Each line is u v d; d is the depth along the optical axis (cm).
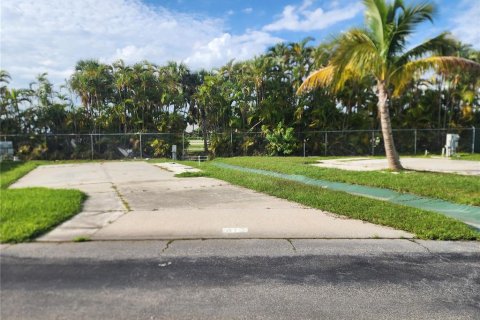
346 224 607
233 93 3055
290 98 3108
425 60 1196
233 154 2756
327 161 1933
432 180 1033
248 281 389
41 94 2989
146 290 368
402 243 512
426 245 503
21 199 780
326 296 355
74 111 3069
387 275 403
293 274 407
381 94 1301
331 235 548
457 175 1155
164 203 787
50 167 1814
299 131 2952
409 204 790
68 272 412
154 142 2714
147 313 323
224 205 764
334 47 1238
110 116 3039
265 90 3095
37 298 350
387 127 1309
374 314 321
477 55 2725
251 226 596
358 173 1238
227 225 602
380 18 1192
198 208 734
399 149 2791
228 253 473
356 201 768
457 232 546
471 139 2764
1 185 1073
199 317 317
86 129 3089
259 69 2991
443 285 378
